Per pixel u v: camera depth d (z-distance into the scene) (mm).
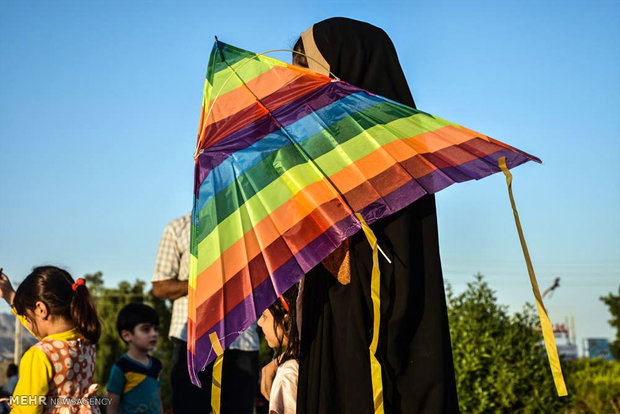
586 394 14828
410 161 2348
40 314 4129
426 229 2457
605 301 46406
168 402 18828
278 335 3250
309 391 2455
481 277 8695
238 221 2225
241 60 2537
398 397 2305
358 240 2406
